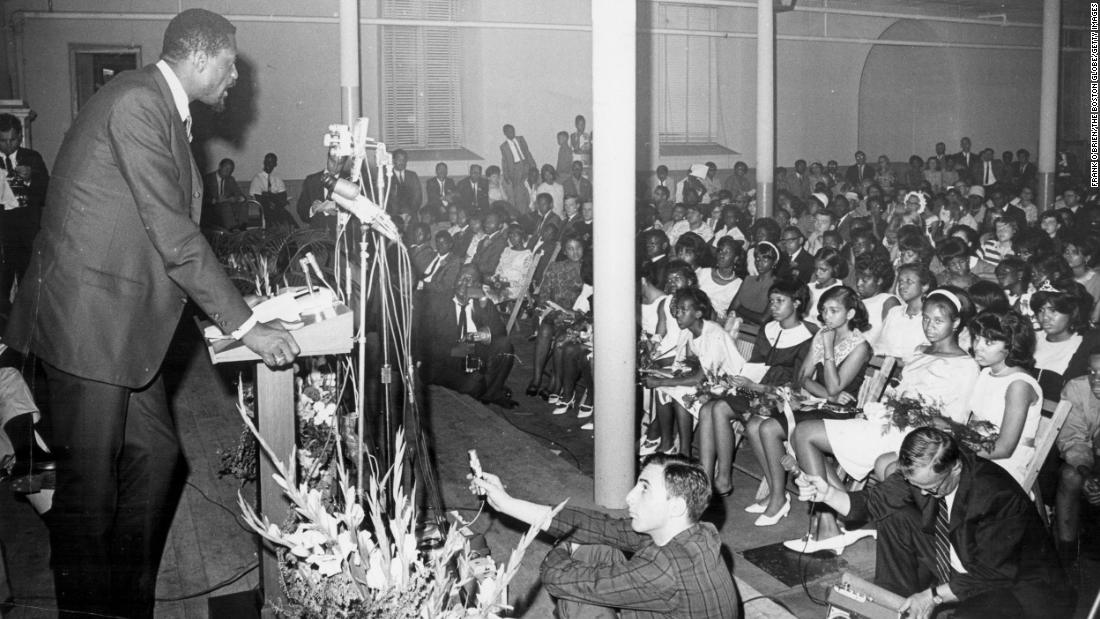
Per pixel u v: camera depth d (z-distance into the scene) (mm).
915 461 3354
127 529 2777
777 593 4113
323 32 13758
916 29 18969
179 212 2469
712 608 2713
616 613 3068
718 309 7629
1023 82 20547
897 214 11297
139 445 2766
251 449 4293
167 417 2857
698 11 16656
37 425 4035
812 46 17703
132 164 2426
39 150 12727
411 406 3166
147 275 2576
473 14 14820
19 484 3957
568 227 9852
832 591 3396
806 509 5000
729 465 5160
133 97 2447
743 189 16266
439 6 14688
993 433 4207
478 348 7047
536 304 9508
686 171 16750
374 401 3773
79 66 12836
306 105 13812
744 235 10820
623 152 4348
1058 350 5113
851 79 18125
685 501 2793
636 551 3035
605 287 4441
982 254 8797
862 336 4988
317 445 3176
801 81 17734
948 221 12031
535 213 12531
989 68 20109
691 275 6234
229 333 2498
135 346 2588
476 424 5832
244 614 3107
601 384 4484
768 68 10875
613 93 4328
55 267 2531
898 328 5660
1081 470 4414
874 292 6055
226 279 2480
